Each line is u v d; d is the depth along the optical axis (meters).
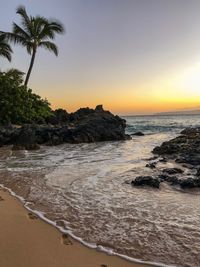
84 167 8.53
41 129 16.55
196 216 4.52
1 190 6.00
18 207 4.91
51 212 4.70
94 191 5.94
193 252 3.41
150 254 3.37
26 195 5.64
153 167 8.27
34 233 3.88
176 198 5.46
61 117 23.95
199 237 3.79
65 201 5.28
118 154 11.66
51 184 6.48
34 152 12.43
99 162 9.51
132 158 10.41
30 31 22.70
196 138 14.02
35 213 4.63
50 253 3.36
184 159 9.20
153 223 4.25
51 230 3.99
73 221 4.33
